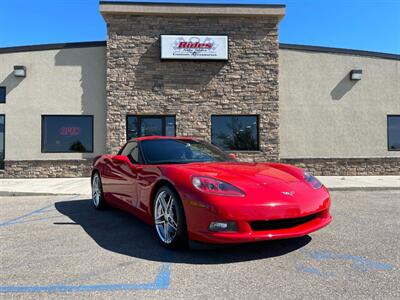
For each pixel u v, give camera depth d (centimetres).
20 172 1148
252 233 309
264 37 1184
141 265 314
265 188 333
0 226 472
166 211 366
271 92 1182
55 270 302
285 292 254
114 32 1143
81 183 986
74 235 422
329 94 1237
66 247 371
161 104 1152
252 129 1194
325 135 1230
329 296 247
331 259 327
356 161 1233
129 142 523
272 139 1180
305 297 246
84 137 1180
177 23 1160
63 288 264
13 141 1155
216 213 308
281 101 1216
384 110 1259
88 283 273
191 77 1162
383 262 318
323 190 372
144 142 474
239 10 1160
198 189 324
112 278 283
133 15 1150
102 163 573
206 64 1168
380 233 424
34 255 344
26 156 1156
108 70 1140
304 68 1228
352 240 391
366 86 1254
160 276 287
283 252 347
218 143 1178
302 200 333
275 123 1182
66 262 323
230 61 1173
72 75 1173
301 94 1225
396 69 1266
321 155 1228
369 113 1252
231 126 1186
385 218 517
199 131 1162
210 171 361
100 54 1181
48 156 1162
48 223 491
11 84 1159
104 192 562
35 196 780
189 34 1157
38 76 1166
